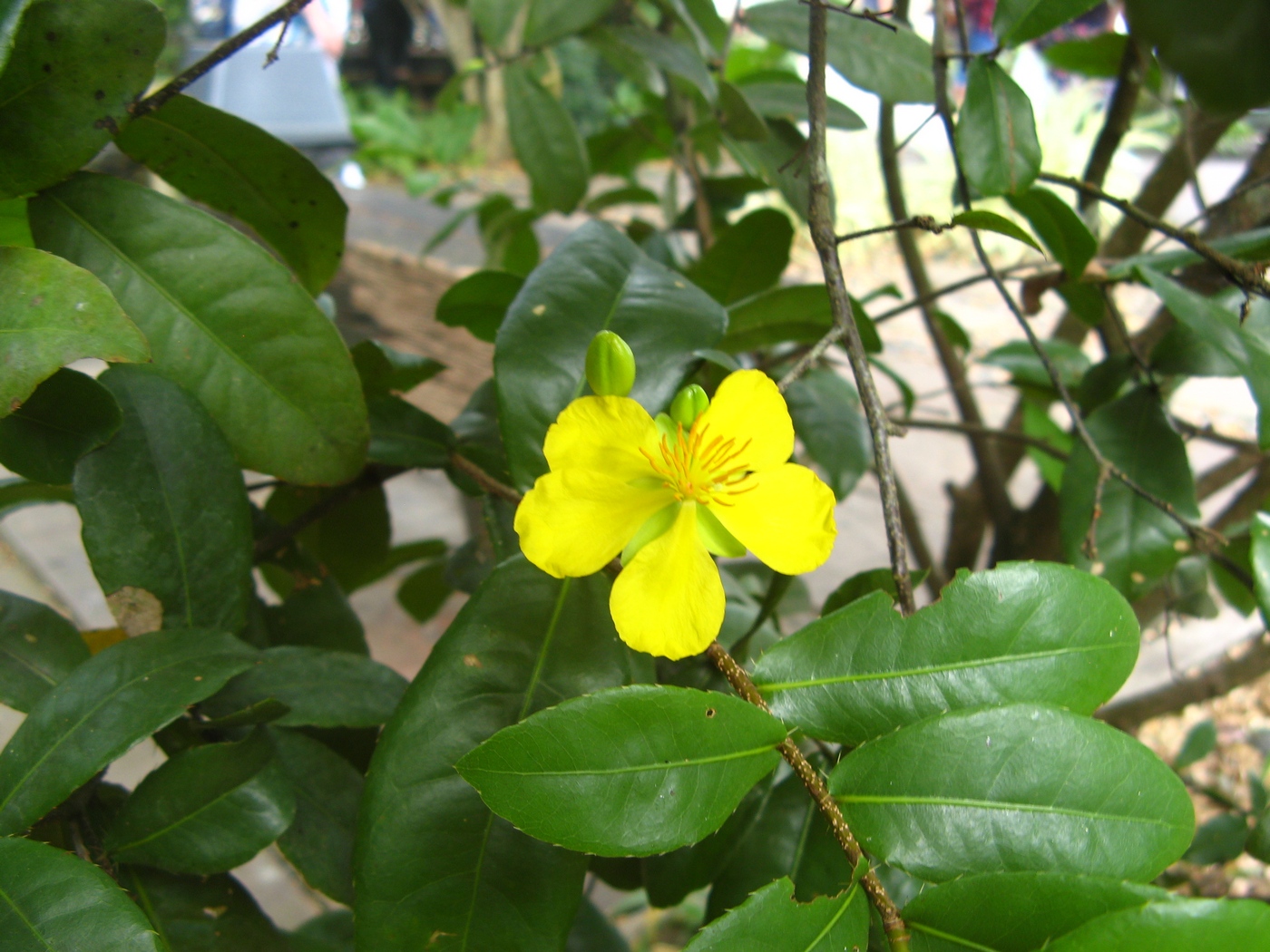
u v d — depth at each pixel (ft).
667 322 0.63
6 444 0.56
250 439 0.62
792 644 0.49
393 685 0.63
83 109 0.55
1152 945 0.38
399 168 4.89
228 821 0.53
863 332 0.84
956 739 0.45
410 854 0.51
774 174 0.91
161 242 0.60
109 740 0.51
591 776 0.43
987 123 0.63
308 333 0.61
